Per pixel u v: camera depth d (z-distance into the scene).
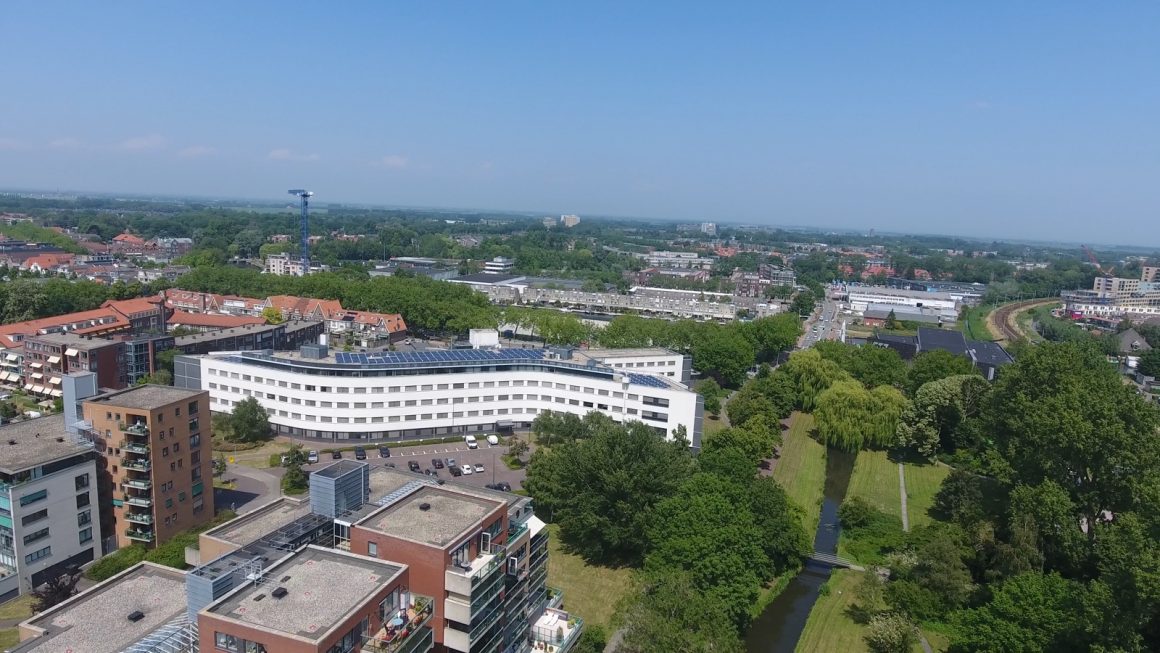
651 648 77.81
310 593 56.41
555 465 121.94
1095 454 100.06
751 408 172.88
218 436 156.25
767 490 114.12
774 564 110.31
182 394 106.62
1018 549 95.19
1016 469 111.69
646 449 113.69
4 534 89.19
